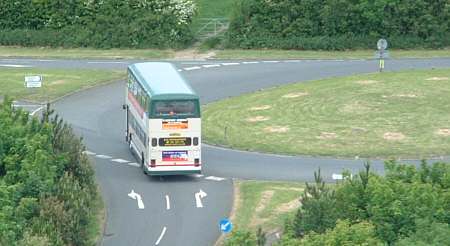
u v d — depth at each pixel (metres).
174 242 112.00
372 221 97.69
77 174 121.19
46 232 99.19
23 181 111.25
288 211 118.38
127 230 114.88
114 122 156.75
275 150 142.38
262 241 95.75
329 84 173.50
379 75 178.38
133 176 132.25
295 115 157.62
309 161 137.75
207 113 159.88
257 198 122.94
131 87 141.38
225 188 127.50
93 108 163.12
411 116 155.62
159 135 128.50
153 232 114.56
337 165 135.75
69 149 123.62
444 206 98.75
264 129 151.50
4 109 129.75
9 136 118.94
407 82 173.38
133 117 139.88
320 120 154.88
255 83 175.62
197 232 114.56
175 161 129.50
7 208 101.06
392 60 191.00
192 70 183.75
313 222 100.25
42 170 112.06
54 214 103.56
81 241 104.88
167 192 126.38
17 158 115.88
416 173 106.62
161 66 140.62
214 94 169.62
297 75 180.38
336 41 198.62
